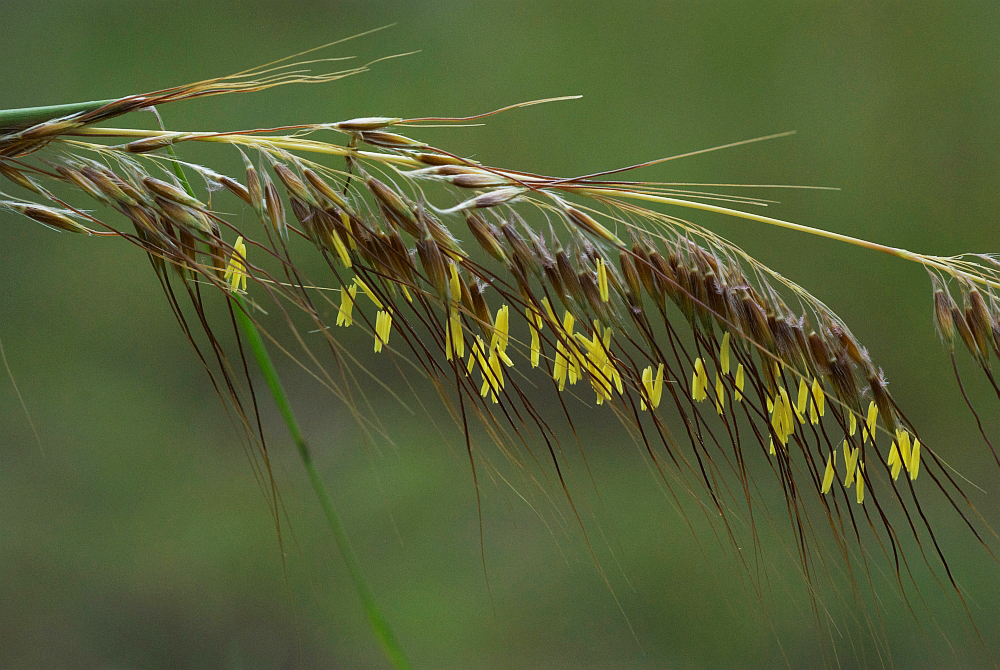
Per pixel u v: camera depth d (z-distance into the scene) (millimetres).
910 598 908
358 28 1500
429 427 1089
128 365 1194
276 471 1062
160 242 428
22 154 425
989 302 435
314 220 426
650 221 432
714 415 922
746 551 912
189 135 425
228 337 1164
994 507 1014
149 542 978
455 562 958
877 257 1286
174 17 1484
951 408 1188
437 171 426
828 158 1384
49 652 861
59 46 1459
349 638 888
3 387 1152
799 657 865
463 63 1477
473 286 431
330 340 428
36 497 1018
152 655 868
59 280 1254
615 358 432
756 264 434
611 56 1470
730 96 1438
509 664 859
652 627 895
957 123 1358
